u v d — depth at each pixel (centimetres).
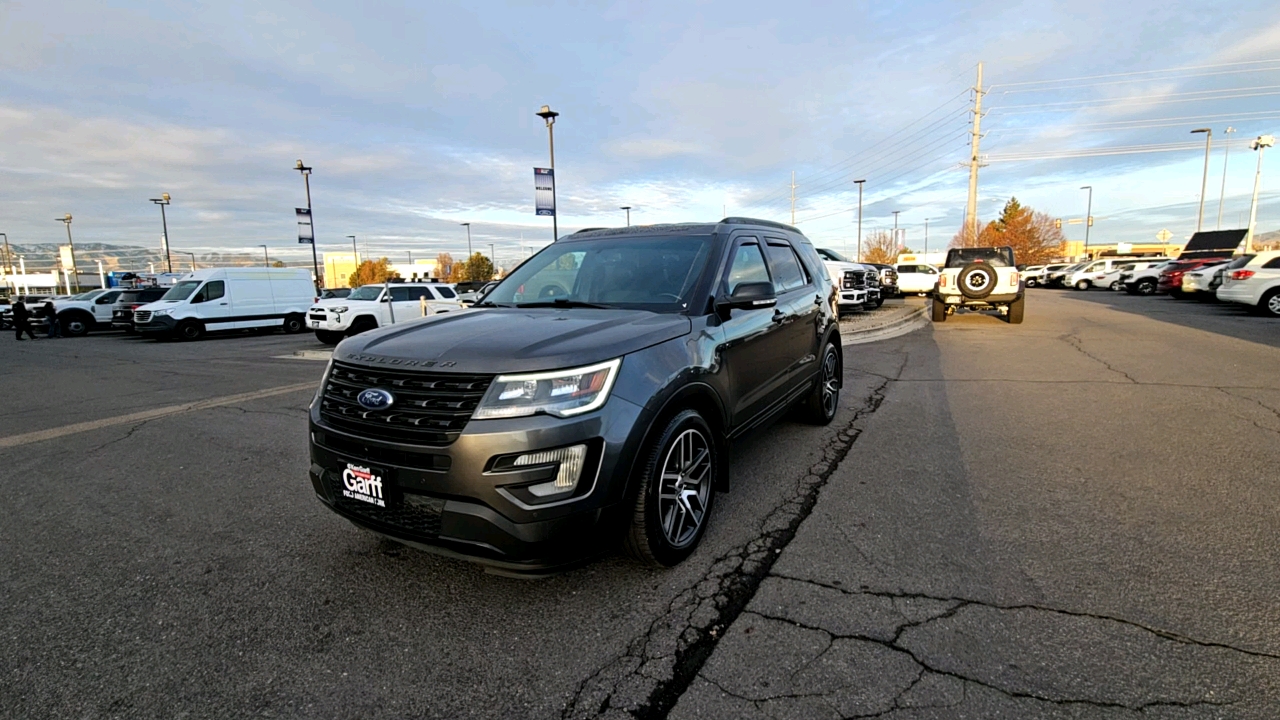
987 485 396
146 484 444
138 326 1848
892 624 247
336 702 213
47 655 242
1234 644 228
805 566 297
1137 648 227
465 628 255
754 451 482
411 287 1794
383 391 256
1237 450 451
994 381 746
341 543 338
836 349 584
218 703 213
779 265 475
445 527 244
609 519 256
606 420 253
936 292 1533
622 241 414
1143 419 545
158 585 296
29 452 540
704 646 238
